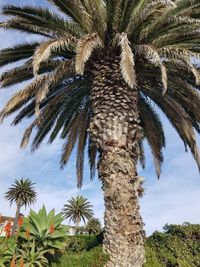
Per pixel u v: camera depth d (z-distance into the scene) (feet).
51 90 47.34
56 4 39.32
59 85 47.42
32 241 25.18
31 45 43.39
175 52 38.40
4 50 43.57
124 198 36.91
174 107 48.83
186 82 43.29
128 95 41.45
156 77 45.42
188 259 51.60
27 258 23.31
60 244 26.17
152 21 39.52
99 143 39.88
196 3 38.83
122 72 34.47
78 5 38.58
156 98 49.85
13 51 43.93
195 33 39.19
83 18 39.91
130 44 39.58
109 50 41.65
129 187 37.55
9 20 40.57
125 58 35.04
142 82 46.80
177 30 39.19
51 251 25.34
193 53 37.81
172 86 46.21
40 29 42.29
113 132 39.42
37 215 26.32
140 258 35.65
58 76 40.60
